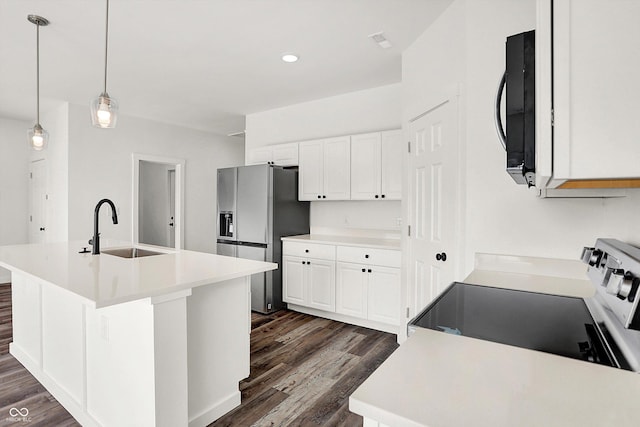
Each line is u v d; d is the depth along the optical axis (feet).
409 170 8.96
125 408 5.51
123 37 8.76
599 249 3.64
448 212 6.92
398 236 12.08
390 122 12.09
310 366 8.47
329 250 11.68
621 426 1.71
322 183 12.85
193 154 18.99
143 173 20.70
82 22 8.03
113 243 10.10
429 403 1.92
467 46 6.47
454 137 6.72
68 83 12.10
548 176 2.07
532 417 1.79
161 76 11.44
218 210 14.19
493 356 2.57
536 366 2.40
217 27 8.26
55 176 15.25
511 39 2.52
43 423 6.29
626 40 1.92
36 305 7.77
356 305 11.11
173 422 5.32
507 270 5.88
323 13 7.64
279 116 15.05
